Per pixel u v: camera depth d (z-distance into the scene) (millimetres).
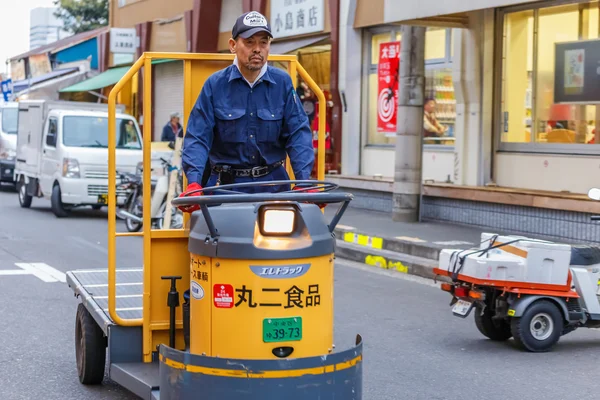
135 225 16031
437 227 14844
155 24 29484
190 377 4371
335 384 4375
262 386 4238
